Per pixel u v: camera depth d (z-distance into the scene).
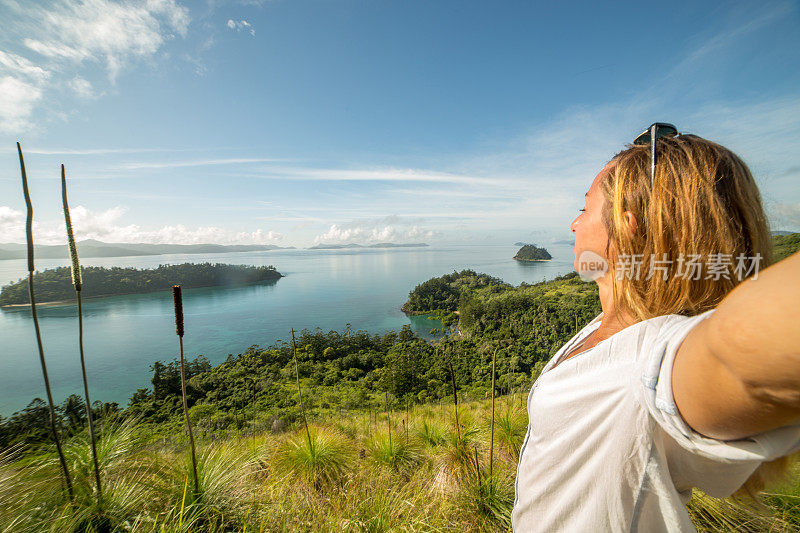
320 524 2.60
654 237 0.52
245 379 66.69
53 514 2.19
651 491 0.50
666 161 0.53
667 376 0.39
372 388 57.69
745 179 0.51
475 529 2.69
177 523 2.24
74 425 2.78
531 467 0.65
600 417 0.52
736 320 0.23
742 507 2.15
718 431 0.33
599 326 0.73
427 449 4.49
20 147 1.81
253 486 3.08
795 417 0.25
